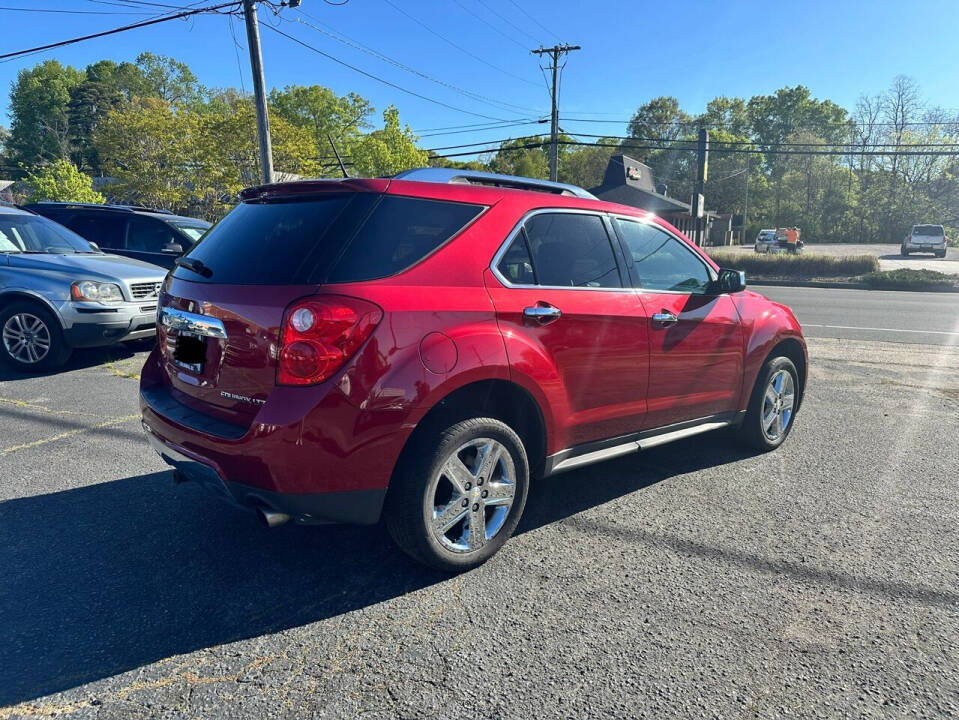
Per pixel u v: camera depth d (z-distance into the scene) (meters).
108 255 8.05
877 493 4.02
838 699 2.19
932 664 2.39
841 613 2.71
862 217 77.19
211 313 2.79
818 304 16.56
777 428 4.83
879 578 3.00
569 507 3.76
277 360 2.52
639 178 42.00
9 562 3.03
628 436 3.71
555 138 31.88
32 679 2.23
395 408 2.58
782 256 27.56
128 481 4.00
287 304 2.53
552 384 3.14
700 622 2.63
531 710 2.12
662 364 3.75
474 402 3.13
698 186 30.94
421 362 2.64
